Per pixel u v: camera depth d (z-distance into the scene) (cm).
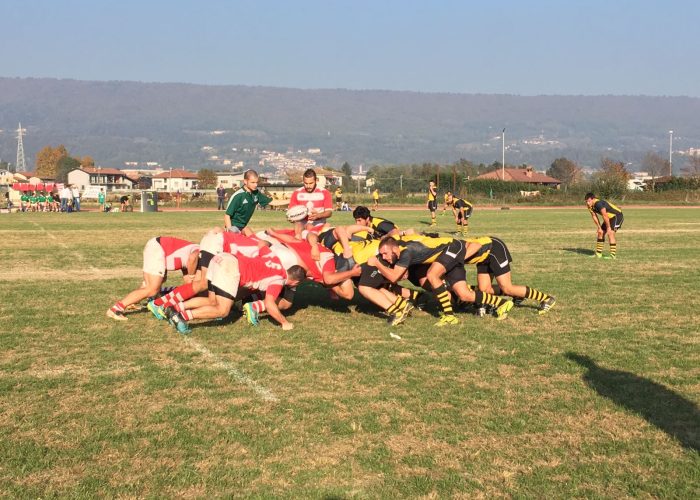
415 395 624
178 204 5475
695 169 11338
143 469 474
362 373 689
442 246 918
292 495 441
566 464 486
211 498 438
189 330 860
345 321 936
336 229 945
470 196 6519
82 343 800
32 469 473
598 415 577
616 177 6600
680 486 455
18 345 790
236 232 927
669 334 862
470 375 686
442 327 901
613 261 1620
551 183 10469
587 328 896
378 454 500
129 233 2425
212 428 544
